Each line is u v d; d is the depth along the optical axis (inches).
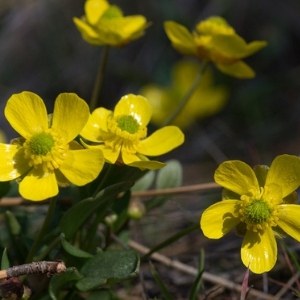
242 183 7.8
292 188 7.8
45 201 10.2
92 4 10.9
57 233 9.2
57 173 7.9
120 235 10.4
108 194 8.4
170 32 10.9
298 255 10.9
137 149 8.4
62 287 8.8
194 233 12.4
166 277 11.0
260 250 7.8
